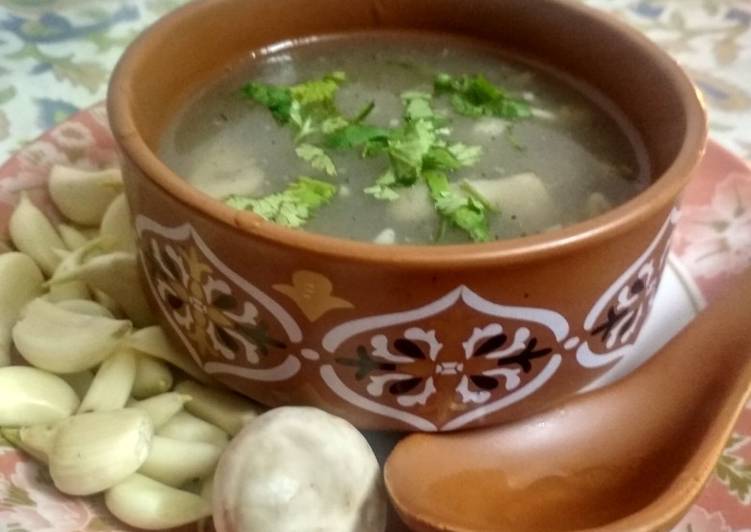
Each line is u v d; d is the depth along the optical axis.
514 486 0.25
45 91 0.40
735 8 0.48
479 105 0.32
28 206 0.31
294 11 0.33
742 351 0.27
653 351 0.29
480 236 0.27
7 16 0.45
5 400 0.26
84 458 0.24
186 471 0.25
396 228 0.27
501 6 0.33
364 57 0.34
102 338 0.27
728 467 0.26
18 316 0.28
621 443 0.26
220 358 0.26
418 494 0.24
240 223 0.22
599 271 0.24
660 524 0.22
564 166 0.30
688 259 0.32
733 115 0.40
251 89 0.32
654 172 0.28
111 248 0.30
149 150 0.24
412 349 0.24
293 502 0.23
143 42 0.29
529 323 0.24
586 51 0.32
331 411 0.25
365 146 0.29
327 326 0.23
